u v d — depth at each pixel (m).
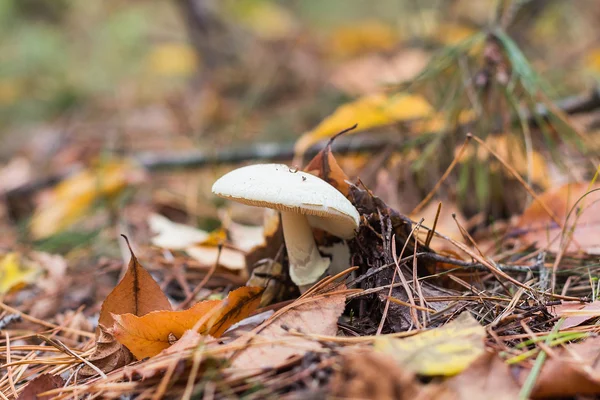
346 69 1.14
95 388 0.36
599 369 0.34
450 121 0.60
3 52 1.52
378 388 0.33
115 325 0.37
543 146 0.65
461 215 0.58
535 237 0.50
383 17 1.81
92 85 1.54
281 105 1.18
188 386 0.34
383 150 0.68
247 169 0.40
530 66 0.57
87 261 0.60
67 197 0.73
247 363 0.35
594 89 0.64
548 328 0.38
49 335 0.47
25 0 1.70
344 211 0.39
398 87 0.61
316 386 0.34
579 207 0.49
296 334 0.37
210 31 1.34
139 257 0.55
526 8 0.86
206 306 0.38
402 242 0.44
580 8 1.31
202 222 0.69
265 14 1.63
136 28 1.67
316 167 0.44
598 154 0.58
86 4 1.76
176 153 0.80
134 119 1.31
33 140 1.21
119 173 0.73
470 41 0.58
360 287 0.43
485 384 0.33
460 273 0.46
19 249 0.63
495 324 0.38
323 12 2.00
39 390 0.37
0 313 0.51
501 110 0.59
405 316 0.39
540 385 0.33
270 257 0.47
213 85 1.26
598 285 0.43
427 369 0.33
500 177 0.59
